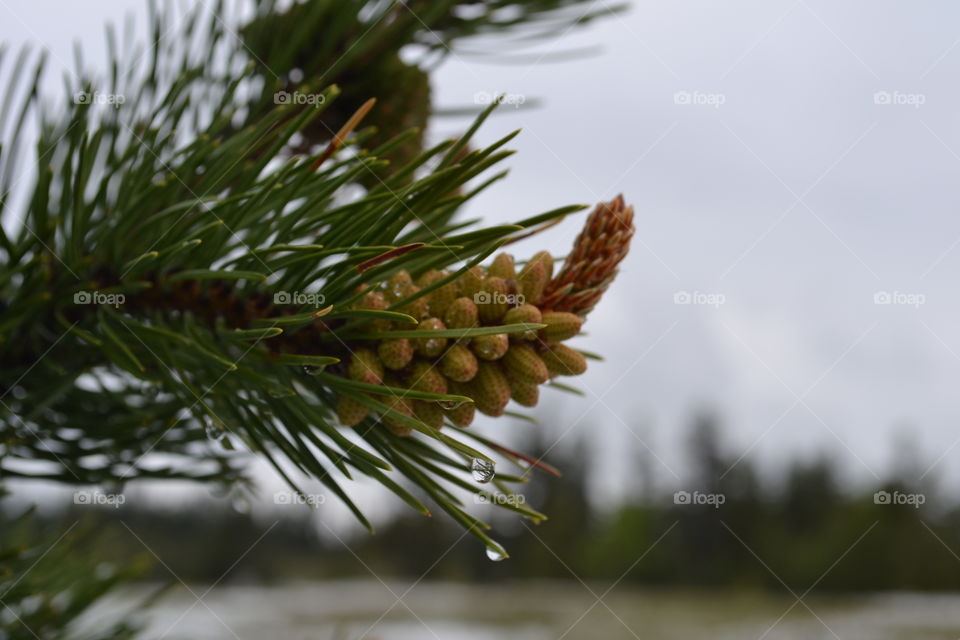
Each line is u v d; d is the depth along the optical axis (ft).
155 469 0.89
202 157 0.78
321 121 0.98
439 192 0.72
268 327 0.71
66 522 0.97
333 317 0.71
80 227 0.77
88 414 0.86
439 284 0.69
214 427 0.76
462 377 0.72
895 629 8.59
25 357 0.81
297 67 0.97
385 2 0.95
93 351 0.81
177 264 0.77
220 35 0.87
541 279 0.74
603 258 0.76
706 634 8.25
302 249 0.71
